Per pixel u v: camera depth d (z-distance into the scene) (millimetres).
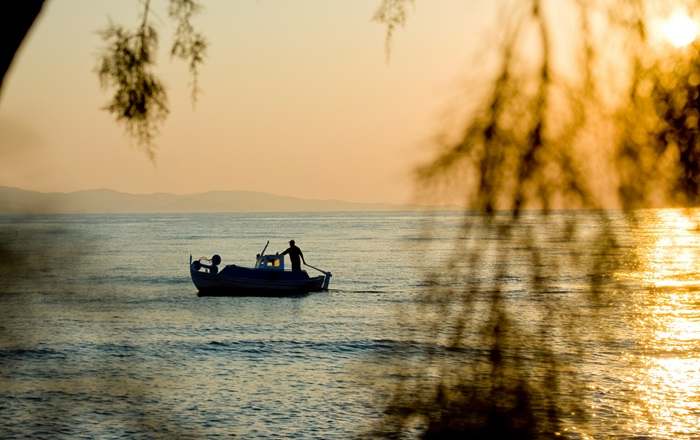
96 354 42344
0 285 5996
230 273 79000
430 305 5711
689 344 43625
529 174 5562
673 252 6172
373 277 97562
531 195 5555
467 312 5699
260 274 79250
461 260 5621
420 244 5641
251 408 33750
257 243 188125
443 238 5625
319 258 134375
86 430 29625
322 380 39156
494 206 5582
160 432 29781
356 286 86875
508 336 5637
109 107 6379
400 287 84500
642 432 28625
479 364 5715
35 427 29938
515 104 5664
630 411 30672
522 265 5570
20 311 6164
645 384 33938
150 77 6434
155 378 39094
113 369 39438
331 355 46531
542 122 5629
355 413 32656
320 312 67000
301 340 52438
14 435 29094
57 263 6504
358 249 159375
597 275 5469
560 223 5508
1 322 6133
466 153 5598
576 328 5566
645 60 5500
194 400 34938
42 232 6121
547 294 5551
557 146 5551
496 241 5594
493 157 5617
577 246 5477
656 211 5297
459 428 5641
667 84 5395
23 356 39156
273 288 79312
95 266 9164
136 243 190375
